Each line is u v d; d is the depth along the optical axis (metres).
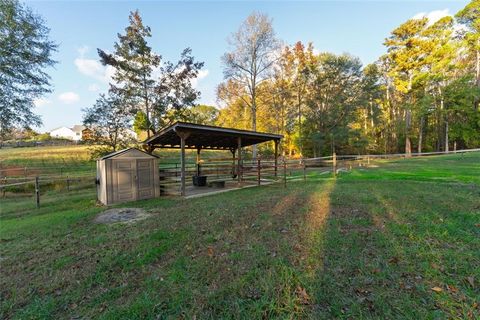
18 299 2.40
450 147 26.56
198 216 4.86
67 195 10.16
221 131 8.59
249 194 7.38
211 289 2.37
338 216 4.34
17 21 11.86
